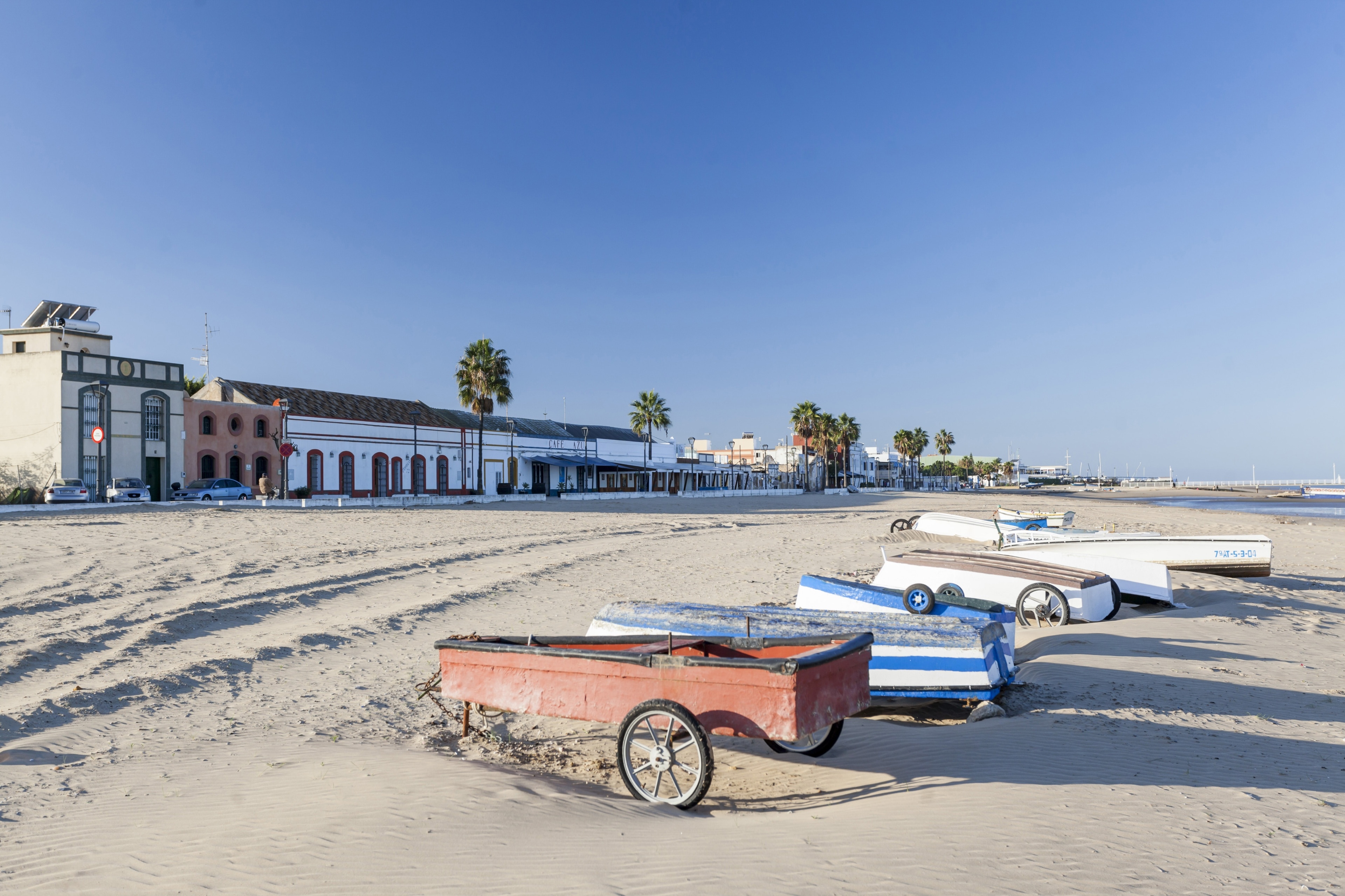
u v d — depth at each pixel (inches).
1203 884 162.1
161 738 276.2
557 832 188.9
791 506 2176.4
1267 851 178.4
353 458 2009.1
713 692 220.2
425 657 414.9
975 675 293.6
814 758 260.2
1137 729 275.1
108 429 1486.2
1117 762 241.9
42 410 1429.6
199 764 245.9
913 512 1905.8
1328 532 1478.8
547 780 239.5
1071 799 209.6
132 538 873.5
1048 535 746.8
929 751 256.7
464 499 1962.4
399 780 225.8
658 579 700.7
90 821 195.6
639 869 167.2
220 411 1699.1
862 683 238.5
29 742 266.8
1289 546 1174.3
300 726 295.6
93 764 245.6
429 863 168.6
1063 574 514.6
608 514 1612.9
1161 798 211.3
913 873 165.3
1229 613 542.6
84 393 1455.5
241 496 1604.3
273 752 260.4
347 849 175.6
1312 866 170.9
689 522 1419.8
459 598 573.0
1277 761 246.4
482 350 2381.9
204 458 1669.5
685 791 235.0
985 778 229.3
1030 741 262.7
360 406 2121.1
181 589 575.5
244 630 463.2
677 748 241.3
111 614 480.7
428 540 964.6
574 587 649.6
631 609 342.3
